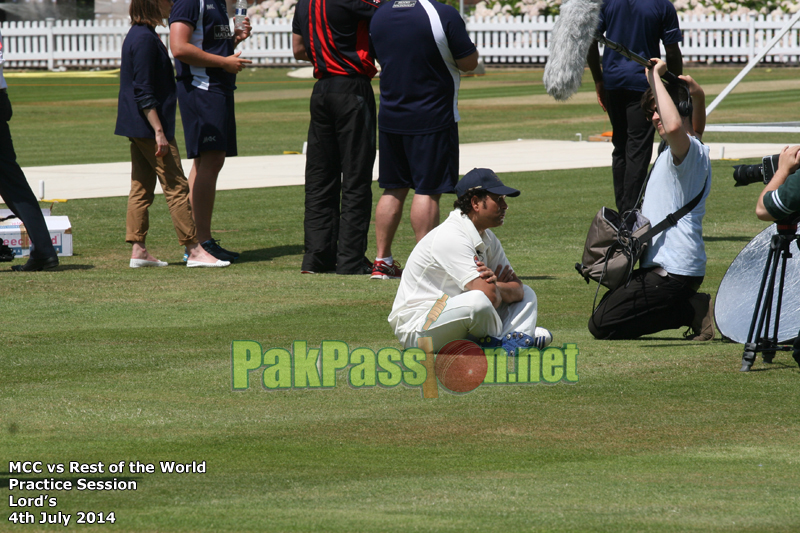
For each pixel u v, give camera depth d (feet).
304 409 52.47
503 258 64.80
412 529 36.40
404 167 91.81
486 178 62.54
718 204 136.05
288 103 323.37
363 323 73.67
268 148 213.87
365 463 44.21
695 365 61.21
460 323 60.95
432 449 46.21
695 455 45.24
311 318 75.66
